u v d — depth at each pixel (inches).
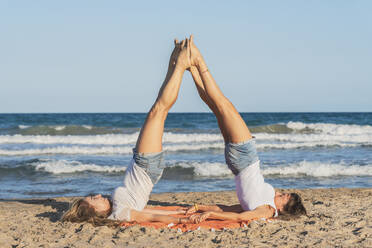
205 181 422.0
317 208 249.4
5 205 269.4
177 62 204.7
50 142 788.6
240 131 205.0
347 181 413.4
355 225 201.3
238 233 181.3
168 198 306.7
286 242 169.9
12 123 1443.2
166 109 202.8
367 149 683.4
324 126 986.1
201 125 1234.0
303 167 466.3
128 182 207.6
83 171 475.2
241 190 211.2
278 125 983.0
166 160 542.9
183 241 171.9
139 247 163.9
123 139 799.1
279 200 217.3
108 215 205.2
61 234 183.5
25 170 469.4
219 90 207.3
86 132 989.8
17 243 171.2
